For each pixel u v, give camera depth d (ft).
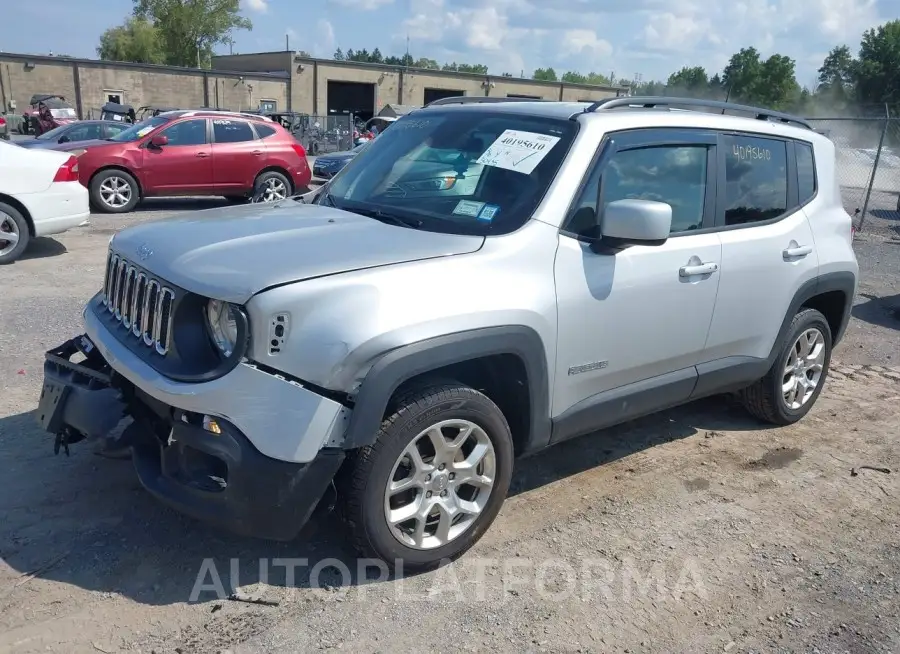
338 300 9.45
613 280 12.01
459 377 11.55
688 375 13.92
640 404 13.21
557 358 11.51
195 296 9.65
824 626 10.37
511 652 9.49
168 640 9.27
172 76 158.20
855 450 15.98
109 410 10.52
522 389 11.30
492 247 10.94
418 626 9.82
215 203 48.83
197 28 236.22
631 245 11.63
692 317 13.43
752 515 13.11
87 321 12.00
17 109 143.23
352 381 9.41
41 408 11.44
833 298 17.12
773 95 234.38
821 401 18.74
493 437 10.98
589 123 12.27
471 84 195.00
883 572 11.69
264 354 9.20
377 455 9.80
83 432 10.71
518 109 13.33
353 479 9.83
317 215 12.24
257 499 9.29
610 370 12.44
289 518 9.47
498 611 10.22
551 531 12.21
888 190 67.21
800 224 15.58
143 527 11.46
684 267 13.07
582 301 11.62
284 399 9.21
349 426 9.45
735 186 14.35
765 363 15.44
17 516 11.55
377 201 12.85
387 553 10.39
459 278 10.37
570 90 199.52
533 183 11.79
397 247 10.56
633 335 12.54
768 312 15.02
